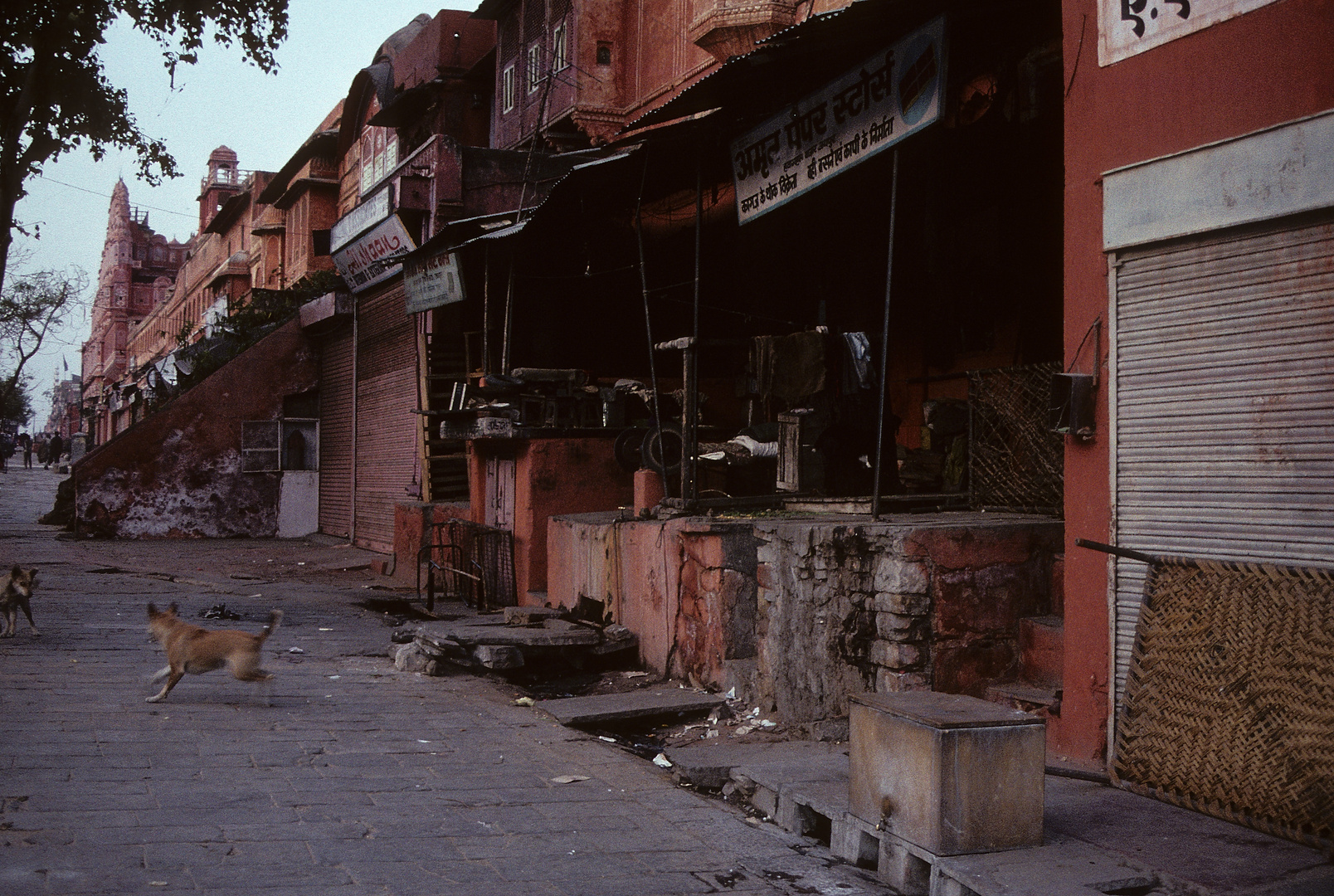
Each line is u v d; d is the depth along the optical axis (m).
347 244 21.69
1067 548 6.04
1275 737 4.72
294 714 7.75
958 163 10.67
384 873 4.44
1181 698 5.20
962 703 4.89
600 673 10.21
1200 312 5.38
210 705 7.87
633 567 10.48
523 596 13.46
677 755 6.70
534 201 18.97
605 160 11.40
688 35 16.50
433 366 18.28
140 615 12.73
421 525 17.66
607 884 4.50
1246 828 4.74
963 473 9.12
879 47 7.59
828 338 9.60
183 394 25.47
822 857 5.08
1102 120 5.90
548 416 13.69
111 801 5.23
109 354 89.88
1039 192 9.77
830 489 9.68
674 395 13.70
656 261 15.95
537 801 5.78
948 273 11.09
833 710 7.27
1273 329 5.04
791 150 8.78
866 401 9.59
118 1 13.85
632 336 16.50
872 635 6.93
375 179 28.59
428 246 16.91
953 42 8.12
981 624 6.79
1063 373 6.07
